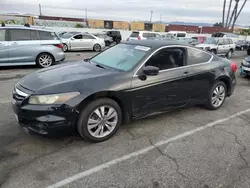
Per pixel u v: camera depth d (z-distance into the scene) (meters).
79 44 18.50
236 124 4.45
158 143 3.61
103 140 3.58
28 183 2.62
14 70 8.96
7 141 3.46
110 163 3.05
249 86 7.66
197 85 4.58
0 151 3.20
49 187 2.58
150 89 3.88
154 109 4.07
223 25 44.16
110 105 3.53
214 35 29.03
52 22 33.66
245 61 8.98
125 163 3.06
